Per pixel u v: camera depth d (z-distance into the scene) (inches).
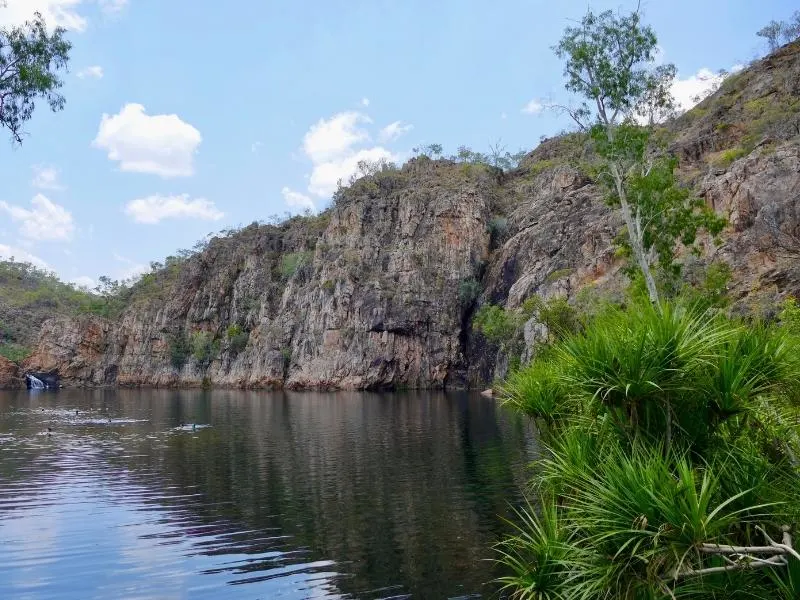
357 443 1429.6
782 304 1440.7
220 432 1711.4
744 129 3051.2
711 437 318.7
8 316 7032.5
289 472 1057.5
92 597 502.3
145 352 5831.7
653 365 307.0
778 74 3282.5
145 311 6097.4
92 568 570.9
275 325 5280.5
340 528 695.7
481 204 5027.1
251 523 722.2
